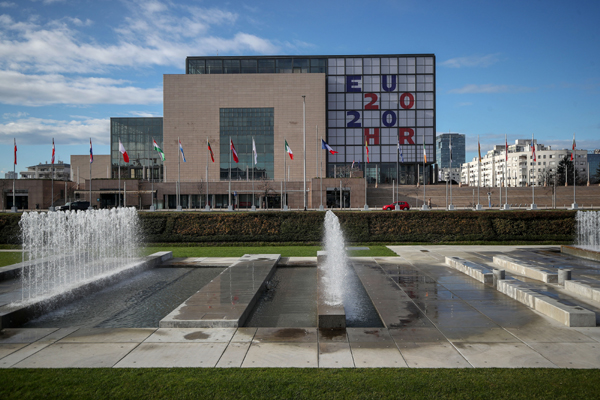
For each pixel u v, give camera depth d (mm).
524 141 180375
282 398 5668
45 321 10391
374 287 13258
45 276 15195
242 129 73750
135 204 62812
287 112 73562
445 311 10391
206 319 9227
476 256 19891
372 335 8539
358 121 77938
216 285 12953
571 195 67562
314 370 6645
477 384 6043
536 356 7312
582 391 5785
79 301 12430
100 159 88500
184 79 73750
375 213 26516
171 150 73562
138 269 16766
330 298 10836
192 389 5930
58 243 26656
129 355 7430
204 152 73625
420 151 77625
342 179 62125
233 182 64812
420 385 6023
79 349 7754
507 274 15180
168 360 7176
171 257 20344
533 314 10023
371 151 77875
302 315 10789
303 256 20672
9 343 8109
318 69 77812
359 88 77938
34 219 26734
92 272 15523
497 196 67938
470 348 7746
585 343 7961
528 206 64125
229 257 20516
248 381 6191
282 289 13859
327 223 26156
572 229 25516
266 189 60062
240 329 8953
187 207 65062
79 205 53531
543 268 15094
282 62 77500
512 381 6145
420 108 77750
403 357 7305
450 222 25984
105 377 6387
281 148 73438
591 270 15820
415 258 19547
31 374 6531
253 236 25891
